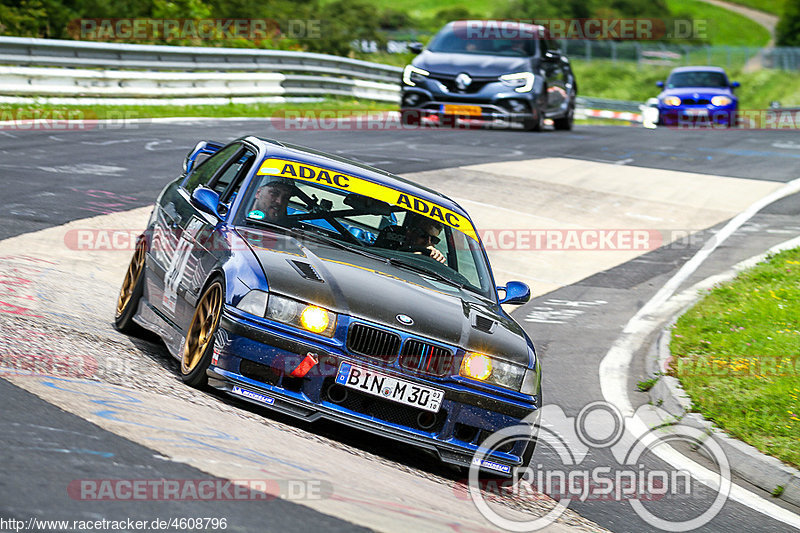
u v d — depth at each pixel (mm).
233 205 21250
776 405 27359
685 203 58312
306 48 120938
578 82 186500
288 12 126125
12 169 45438
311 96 94625
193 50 81125
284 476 14188
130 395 17109
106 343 21734
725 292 39969
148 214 40438
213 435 15633
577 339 34719
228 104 82938
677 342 33594
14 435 13414
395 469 17859
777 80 191625
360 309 18328
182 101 79250
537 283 41531
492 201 53188
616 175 64250
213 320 18719
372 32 141000
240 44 105812
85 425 14539
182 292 20984
